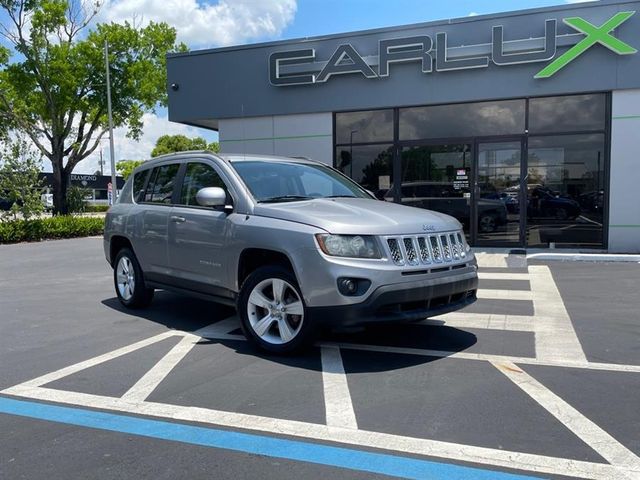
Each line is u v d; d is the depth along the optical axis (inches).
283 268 202.7
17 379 188.9
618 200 461.1
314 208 209.6
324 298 187.3
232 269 219.9
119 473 125.7
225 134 578.2
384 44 503.5
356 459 129.8
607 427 143.7
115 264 306.7
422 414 153.3
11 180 800.3
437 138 511.5
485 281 354.0
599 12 447.5
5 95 1236.5
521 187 489.7
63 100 1238.9
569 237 482.3
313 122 545.3
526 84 470.0
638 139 453.1
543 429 142.9
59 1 1184.2
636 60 443.5
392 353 208.8
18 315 286.5
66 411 160.9
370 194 266.4
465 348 214.2
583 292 316.2
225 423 150.6
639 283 339.0
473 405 158.9
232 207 224.2
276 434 143.5
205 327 255.3
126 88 1290.6
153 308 298.2
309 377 184.2
